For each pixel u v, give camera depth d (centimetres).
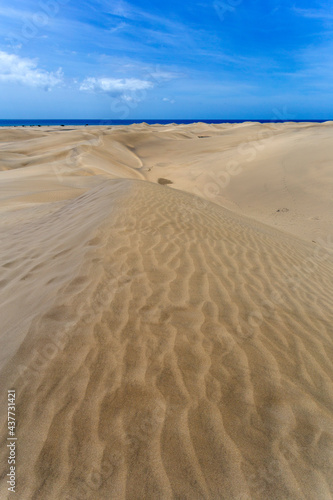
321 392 229
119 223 530
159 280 356
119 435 187
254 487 165
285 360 257
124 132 5612
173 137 5831
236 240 573
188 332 275
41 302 312
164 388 218
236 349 261
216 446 184
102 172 2336
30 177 1983
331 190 1460
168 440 185
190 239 507
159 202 731
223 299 336
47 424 192
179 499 159
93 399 207
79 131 5741
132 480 166
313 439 191
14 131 5772
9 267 448
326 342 295
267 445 186
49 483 164
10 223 834
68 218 696
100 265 373
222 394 217
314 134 2744
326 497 162
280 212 1385
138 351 248
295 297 383
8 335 273
